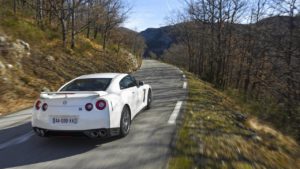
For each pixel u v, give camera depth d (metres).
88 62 23.53
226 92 25.64
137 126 7.67
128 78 8.20
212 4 27.28
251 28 26.81
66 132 5.98
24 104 11.13
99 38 45.31
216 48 28.91
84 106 5.99
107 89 6.74
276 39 17.67
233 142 6.71
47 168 5.11
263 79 21.61
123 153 5.72
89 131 5.96
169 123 7.97
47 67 16.48
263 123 11.65
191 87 16.86
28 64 15.32
